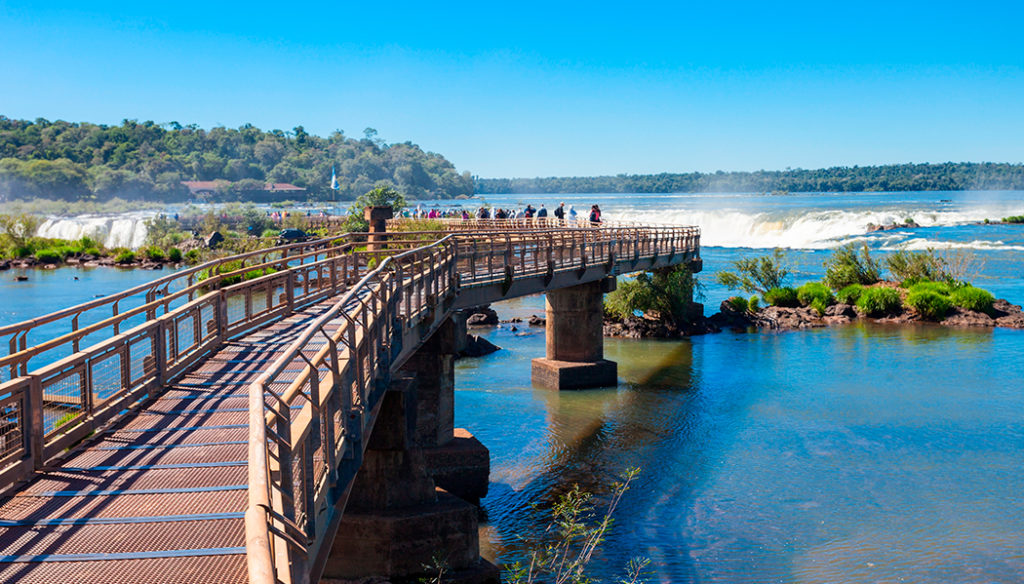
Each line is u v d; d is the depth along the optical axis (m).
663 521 16.91
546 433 23.36
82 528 6.77
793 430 23.19
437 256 17.75
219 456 8.50
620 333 40.16
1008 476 19.11
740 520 16.88
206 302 13.85
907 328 40.69
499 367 32.47
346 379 8.60
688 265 41.97
